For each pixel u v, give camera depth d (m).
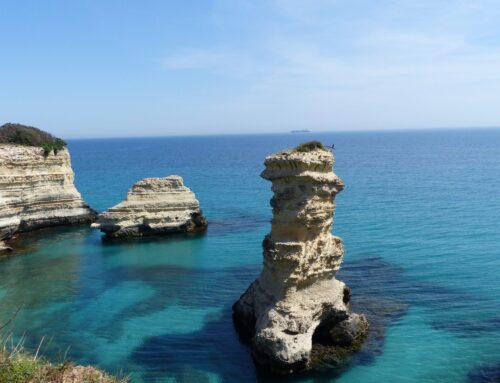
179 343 28.14
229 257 45.88
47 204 59.41
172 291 36.72
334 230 55.12
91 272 41.78
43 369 16.12
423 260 42.94
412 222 59.00
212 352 27.12
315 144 28.30
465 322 30.16
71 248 50.22
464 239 50.19
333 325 28.02
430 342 27.66
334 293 28.50
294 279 26.83
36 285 38.41
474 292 35.06
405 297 34.22
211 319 31.50
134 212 54.50
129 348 27.52
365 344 27.52
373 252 45.69
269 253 27.88
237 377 24.59
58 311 32.94
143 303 34.34
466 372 24.61
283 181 27.47
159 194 56.06
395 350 26.83
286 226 27.33
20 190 55.38
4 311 32.91
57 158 60.34
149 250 49.09
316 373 24.78
